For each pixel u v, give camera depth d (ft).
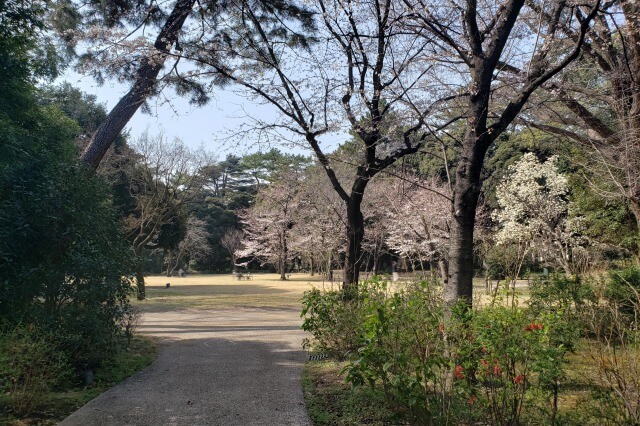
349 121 28.25
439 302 15.99
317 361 24.32
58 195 22.22
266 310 57.31
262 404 17.04
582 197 43.88
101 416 15.70
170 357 26.40
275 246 127.03
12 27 25.34
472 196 19.71
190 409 16.51
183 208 88.07
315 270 146.30
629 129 27.43
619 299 20.95
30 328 18.61
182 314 52.01
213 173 78.02
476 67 20.79
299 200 101.14
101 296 21.95
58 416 15.79
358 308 23.67
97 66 30.42
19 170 22.57
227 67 29.71
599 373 12.32
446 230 65.67
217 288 95.40
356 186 29.96
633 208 28.81
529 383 12.23
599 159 29.55
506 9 21.01
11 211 21.02
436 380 12.69
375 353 12.75
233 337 34.01
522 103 20.79
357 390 17.74
